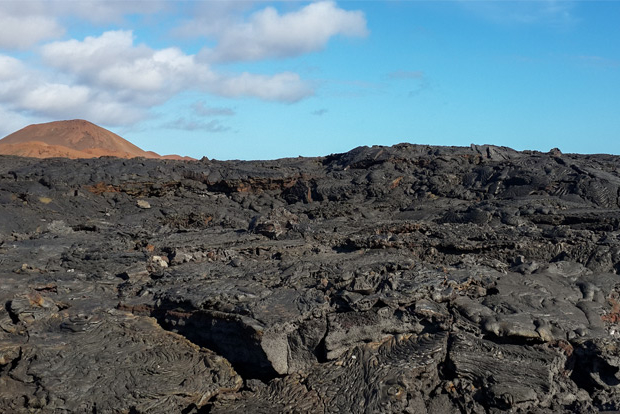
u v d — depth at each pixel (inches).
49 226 1234.6
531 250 997.2
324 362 773.9
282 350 761.6
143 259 972.6
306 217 1277.1
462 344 783.7
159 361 757.9
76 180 1512.1
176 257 967.0
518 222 1210.0
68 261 980.6
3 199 1411.2
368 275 852.0
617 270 949.8
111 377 729.6
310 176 1664.6
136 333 788.6
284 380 762.2
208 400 750.5
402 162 1668.3
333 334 773.9
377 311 796.6
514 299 842.2
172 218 1454.2
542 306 837.2
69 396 703.1
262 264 941.2
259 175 1644.9
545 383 759.7
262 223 1087.6
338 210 1419.8
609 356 785.6
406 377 751.1
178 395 727.7
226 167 1702.8
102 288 896.3
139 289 892.6
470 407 748.0
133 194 1569.9
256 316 769.6
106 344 768.3
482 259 967.6
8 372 719.7
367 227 1115.3
